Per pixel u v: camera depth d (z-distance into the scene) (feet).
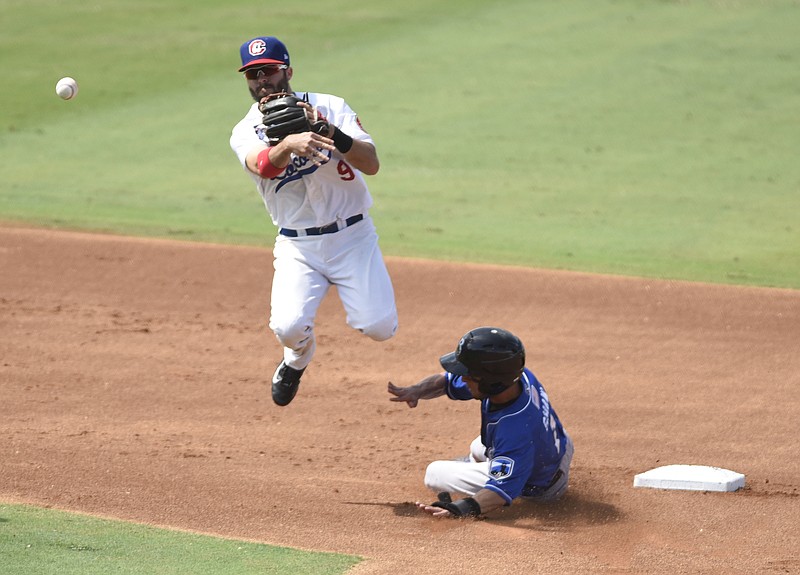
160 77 269.85
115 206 186.29
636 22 306.35
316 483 76.89
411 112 242.37
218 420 93.35
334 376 108.17
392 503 72.90
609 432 91.61
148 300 135.54
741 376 107.96
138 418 92.79
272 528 66.74
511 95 253.24
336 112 73.31
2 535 62.80
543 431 70.69
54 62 279.08
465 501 69.56
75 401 96.99
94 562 59.21
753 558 63.93
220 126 237.04
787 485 78.48
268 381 105.91
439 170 208.13
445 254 158.51
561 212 182.91
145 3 332.19
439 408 98.94
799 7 316.19
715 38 290.97
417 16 317.63
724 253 159.74
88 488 72.95
